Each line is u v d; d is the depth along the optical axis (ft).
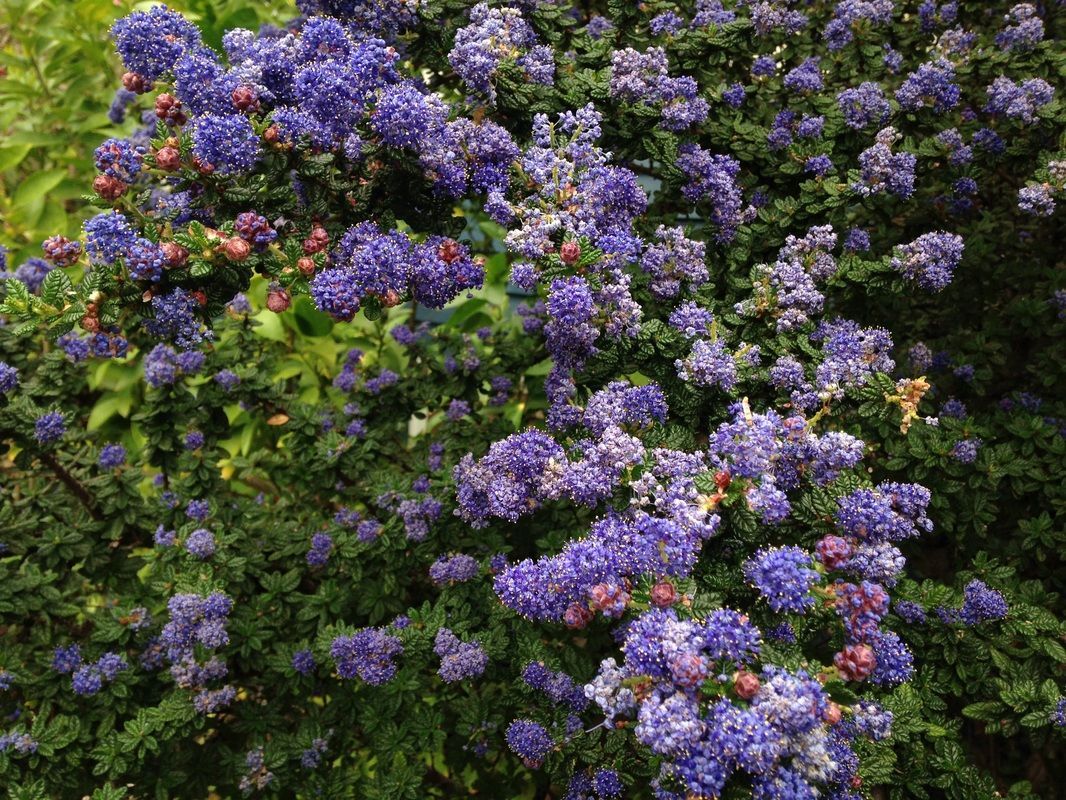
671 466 1.04
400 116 1.08
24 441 1.40
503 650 1.29
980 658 1.21
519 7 1.35
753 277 1.27
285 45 1.17
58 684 1.35
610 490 1.06
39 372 1.52
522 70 1.25
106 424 2.03
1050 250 1.63
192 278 1.03
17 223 2.18
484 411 1.74
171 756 1.39
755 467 0.94
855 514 0.98
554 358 1.25
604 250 1.13
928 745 1.21
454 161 1.20
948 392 1.57
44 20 2.20
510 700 1.27
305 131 1.08
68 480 1.48
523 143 1.33
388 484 1.49
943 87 1.38
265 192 1.10
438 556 1.45
